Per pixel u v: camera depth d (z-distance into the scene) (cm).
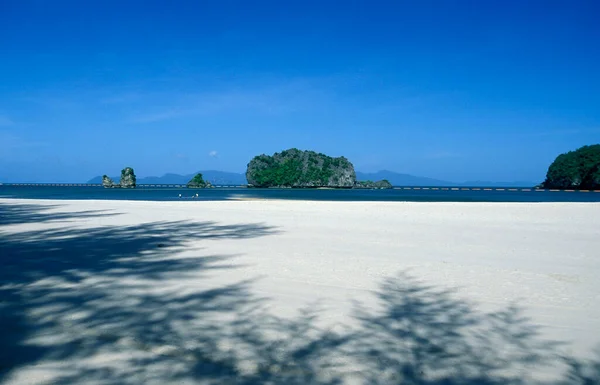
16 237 1274
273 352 430
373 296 639
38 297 607
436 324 525
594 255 1020
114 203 3272
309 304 592
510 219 1952
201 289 662
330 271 805
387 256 976
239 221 1803
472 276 784
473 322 535
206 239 1244
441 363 416
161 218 1947
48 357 405
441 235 1366
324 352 433
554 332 505
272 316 539
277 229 1506
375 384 370
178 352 424
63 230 1464
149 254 976
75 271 785
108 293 633
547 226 1661
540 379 387
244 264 862
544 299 639
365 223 1728
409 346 455
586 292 680
